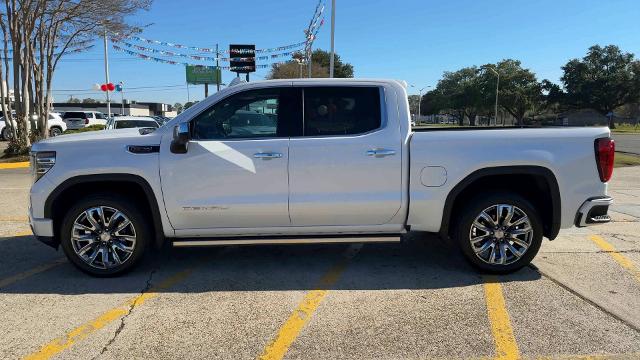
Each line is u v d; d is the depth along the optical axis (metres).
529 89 92.50
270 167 4.70
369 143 4.73
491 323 3.90
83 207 4.75
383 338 3.67
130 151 4.71
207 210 4.73
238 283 4.83
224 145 4.72
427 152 4.74
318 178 4.73
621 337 3.65
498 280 4.84
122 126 14.84
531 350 3.48
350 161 4.72
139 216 4.82
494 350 3.49
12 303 4.33
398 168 4.75
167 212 4.75
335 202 4.74
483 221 4.86
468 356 3.41
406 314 4.08
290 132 4.80
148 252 5.86
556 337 3.66
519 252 4.88
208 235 4.90
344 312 4.13
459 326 3.85
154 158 4.69
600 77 85.81
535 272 5.06
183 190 4.71
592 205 4.75
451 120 126.88
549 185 4.75
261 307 4.24
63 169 4.67
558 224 4.82
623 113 106.44
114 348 3.53
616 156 19.88
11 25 16.47
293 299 4.41
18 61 16.72
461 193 5.03
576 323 3.88
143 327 3.86
